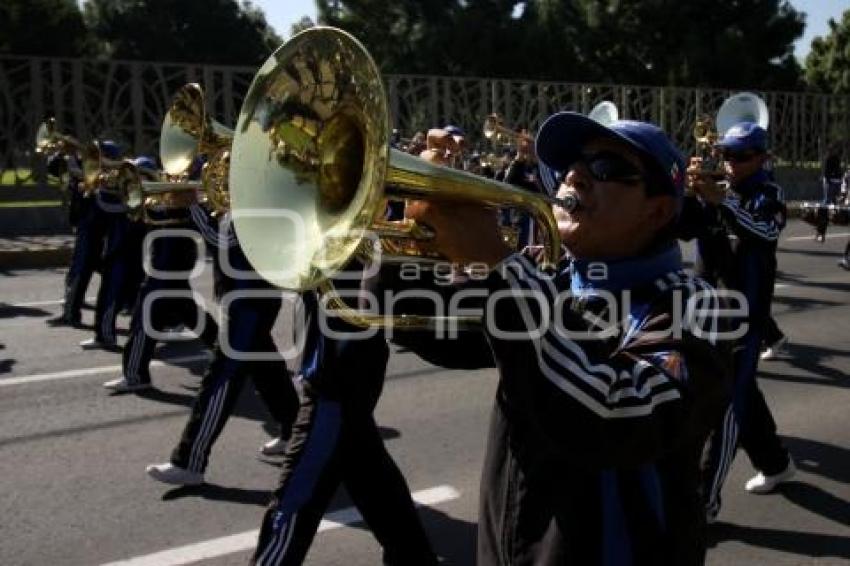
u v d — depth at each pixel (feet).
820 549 13.74
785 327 29.43
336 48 6.47
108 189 25.49
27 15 100.48
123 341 26.86
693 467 5.94
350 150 6.52
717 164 18.44
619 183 5.88
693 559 5.90
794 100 87.86
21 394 21.24
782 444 16.44
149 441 17.99
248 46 118.32
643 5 112.37
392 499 11.43
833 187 69.05
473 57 108.68
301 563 11.22
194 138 16.87
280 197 6.80
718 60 110.42
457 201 5.67
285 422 16.76
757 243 14.38
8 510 14.57
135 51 112.37
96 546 13.39
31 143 53.47
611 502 5.68
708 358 5.56
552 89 74.84
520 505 5.86
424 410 20.03
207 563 12.94
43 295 35.14
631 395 5.18
